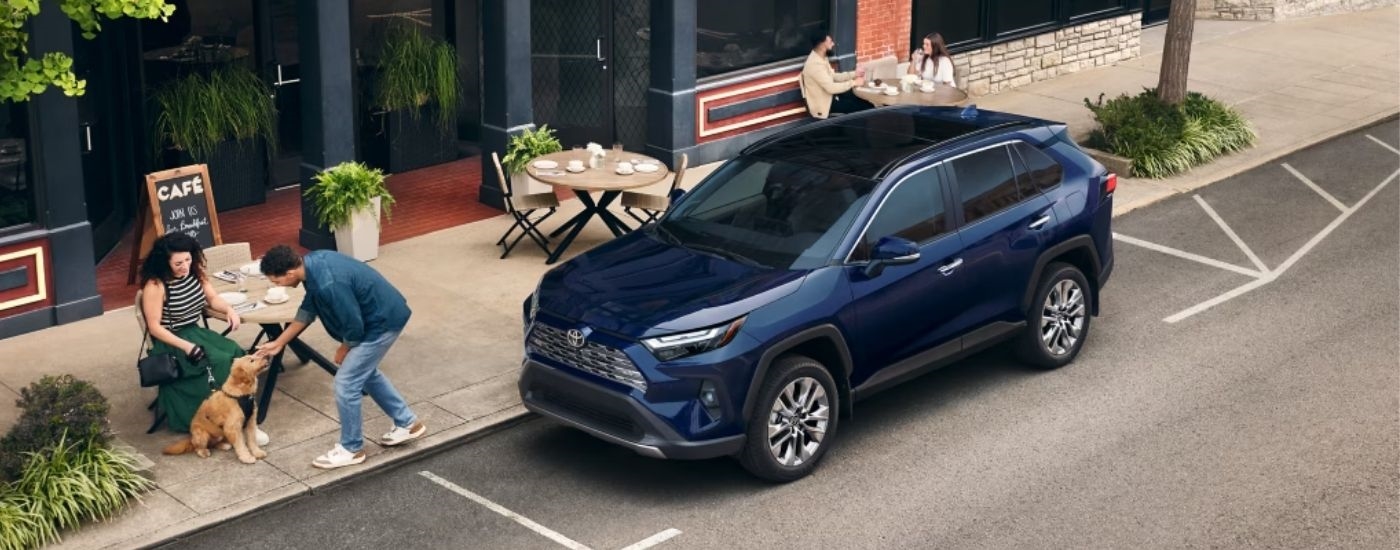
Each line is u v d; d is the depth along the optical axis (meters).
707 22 16.50
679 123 16.38
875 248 9.45
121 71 13.67
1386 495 9.38
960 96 17.11
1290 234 14.78
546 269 13.20
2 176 11.27
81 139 12.91
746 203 10.23
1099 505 9.20
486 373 10.94
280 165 15.52
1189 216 15.34
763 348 9.04
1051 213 10.77
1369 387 11.01
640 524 8.93
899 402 10.67
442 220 14.61
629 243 10.23
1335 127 18.88
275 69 15.16
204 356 9.74
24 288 11.52
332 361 11.04
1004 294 10.52
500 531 8.85
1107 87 20.70
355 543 8.70
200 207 11.73
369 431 9.98
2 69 8.83
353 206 13.06
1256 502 9.27
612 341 8.94
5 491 8.61
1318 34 24.22
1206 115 17.70
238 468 9.44
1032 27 20.78
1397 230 14.95
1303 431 10.27
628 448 9.27
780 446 9.35
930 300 9.97
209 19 14.44
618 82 16.88
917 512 9.09
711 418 8.95
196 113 14.02
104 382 10.69
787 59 17.48
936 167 10.21
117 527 8.71
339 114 13.25
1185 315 12.44
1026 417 10.42
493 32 14.46
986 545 8.71
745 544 8.69
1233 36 23.94
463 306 12.27
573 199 15.21
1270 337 11.98
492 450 9.89
